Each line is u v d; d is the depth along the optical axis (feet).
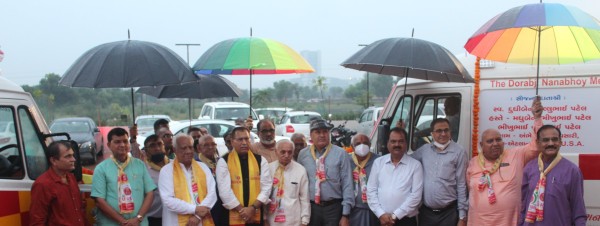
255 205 19.17
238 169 19.42
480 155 18.66
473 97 22.12
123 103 166.09
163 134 22.53
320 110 180.04
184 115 147.43
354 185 20.25
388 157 19.62
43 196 15.90
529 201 17.06
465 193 18.92
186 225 18.15
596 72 21.08
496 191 18.01
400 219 19.15
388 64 18.49
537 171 16.97
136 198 17.80
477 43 19.53
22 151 16.75
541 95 21.48
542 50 19.81
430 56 18.76
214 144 19.92
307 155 20.35
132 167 18.02
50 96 130.41
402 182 19.15
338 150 20.11
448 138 19.12
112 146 17.78
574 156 21.07
